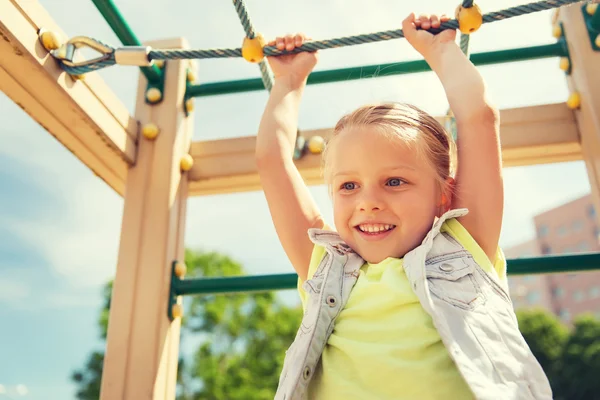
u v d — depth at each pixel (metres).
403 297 0.86
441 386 0.76
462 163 0.98
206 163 1.64
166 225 1.47
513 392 0.76
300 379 0.82
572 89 1.52
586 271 1.33
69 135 1.38
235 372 10.23
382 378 0.78
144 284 1.41
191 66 1.74
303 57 1.22
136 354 1.34
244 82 1.63
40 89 1.21
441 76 1.05
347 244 0.99
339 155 0.96
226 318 10.78
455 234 0.94
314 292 0.94
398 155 0.93
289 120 1.16
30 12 1.13
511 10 0.97
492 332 0.82
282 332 10.84
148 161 1.54
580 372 12.48
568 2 0.92
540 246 24.83
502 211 0.95
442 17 1.08
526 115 1.52
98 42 1.17
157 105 1.61
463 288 0.87
